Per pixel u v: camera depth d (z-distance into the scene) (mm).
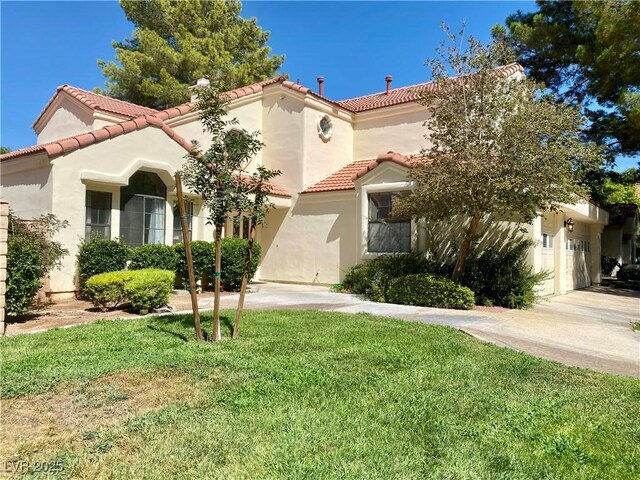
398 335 7891
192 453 3549
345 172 18750
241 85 28406
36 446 3639
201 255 13852
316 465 3406
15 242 8789
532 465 3604
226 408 4445
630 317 12133
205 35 29266
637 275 26531
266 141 19016
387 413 4457
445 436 4020
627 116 19266
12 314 8797
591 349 8039
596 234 23094
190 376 5348
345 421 4238
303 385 5129
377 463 3482
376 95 23516
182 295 13297
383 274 13344
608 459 3773
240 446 3678
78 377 5199
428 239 14336
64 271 11648
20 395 4676
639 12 17609
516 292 12352
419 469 3426
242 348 6699
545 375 6012
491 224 13469
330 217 17062
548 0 23375
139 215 14078
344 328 8359
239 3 31031
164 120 15359
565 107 11414
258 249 15117
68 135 16797
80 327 8141
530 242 12797
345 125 19984
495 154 10742
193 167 7211
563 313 12086
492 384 5543
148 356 6098
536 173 10172
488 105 11141
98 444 3674
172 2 29453
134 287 9547
